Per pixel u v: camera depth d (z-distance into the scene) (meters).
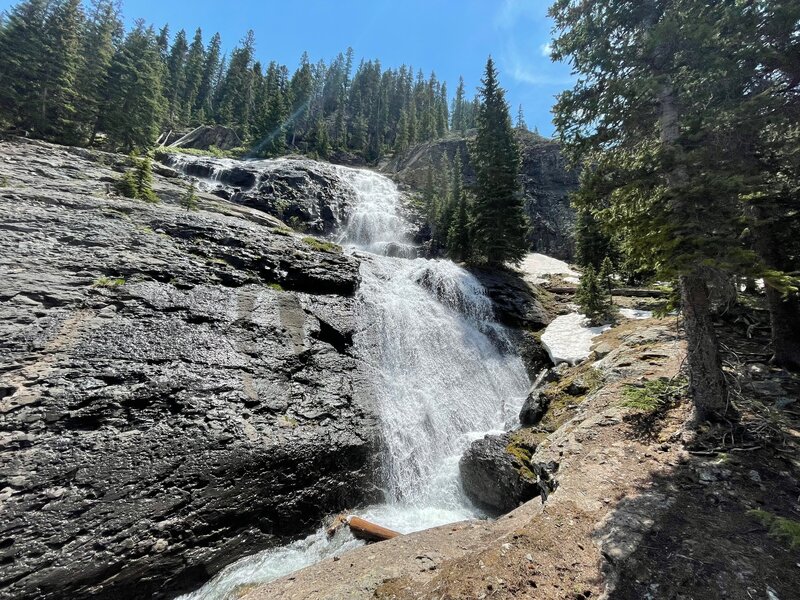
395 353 14.78
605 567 4.15
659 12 6.99
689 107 6.83
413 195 47.25
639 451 6.47
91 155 24.34
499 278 24.39
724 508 4.78
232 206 24.53
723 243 5.45
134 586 6.39
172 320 10.08
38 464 6.46
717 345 6.73
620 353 12.02
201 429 8.34
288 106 72.69
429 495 10.74
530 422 12.05
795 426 6.32
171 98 60.00
